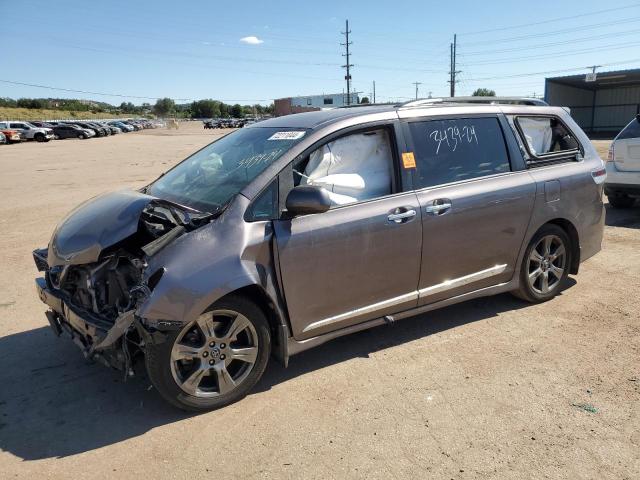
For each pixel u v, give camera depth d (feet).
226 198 11.71
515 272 15.38
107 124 199.31
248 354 11.39
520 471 9.16
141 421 10.97
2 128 139.64
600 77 123.65
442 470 9.24
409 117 13.52
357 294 12.51
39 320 16.38
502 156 14.92
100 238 11.07
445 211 13.42
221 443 10.17
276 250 11.26
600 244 17.54
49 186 46.39
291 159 11.95
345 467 9.39
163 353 10.37
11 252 24.23
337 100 232.94
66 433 10.64
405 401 11.36
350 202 12.44
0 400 11.91
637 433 10.08
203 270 10.55
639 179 26.81
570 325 14.83
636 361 12.74
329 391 11.86
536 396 11.40
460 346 13.78
